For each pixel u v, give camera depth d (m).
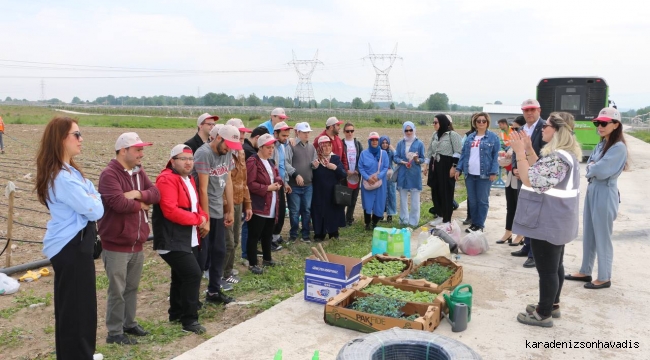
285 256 8.19
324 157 8.91
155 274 7.27
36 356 4.84
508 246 8.33
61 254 4.07
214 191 5.95
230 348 4.74
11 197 7.26
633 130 57.56
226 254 6.63
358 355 3.59
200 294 6.44
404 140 10.05
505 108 51.22
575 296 6.05
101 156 20.56
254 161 7.16
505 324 5.27
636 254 7.85
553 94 20.75
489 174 8.62
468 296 5.20
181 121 64.38
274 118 8.70
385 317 4.92
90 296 4.18
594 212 6.23
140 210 4.89
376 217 9.86
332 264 5.72
